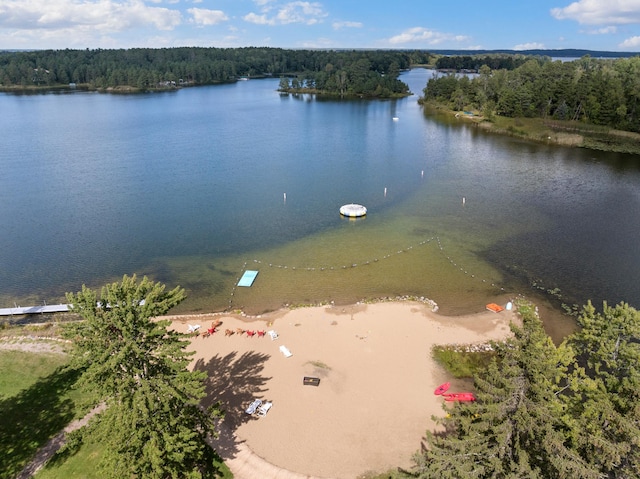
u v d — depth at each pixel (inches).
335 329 2156.7
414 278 2628.0
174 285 2586.1
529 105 7145.7
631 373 1332.4
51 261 2849.4
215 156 5383.9
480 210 3646.7
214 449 1510.8
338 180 4466.0
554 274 2659.9
